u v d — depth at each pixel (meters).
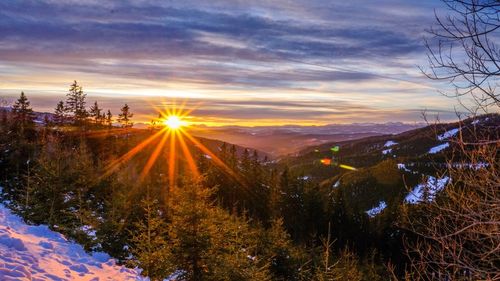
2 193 23.83
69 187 19.09
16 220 16.98
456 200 4.93
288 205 64.69
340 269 22.30
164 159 60.72
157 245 14.77
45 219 18.12
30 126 54.84
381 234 54.84
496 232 4.70
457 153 4.86
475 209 5.05
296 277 22.92
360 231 58.66
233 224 18.17
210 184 60.38
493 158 4.46
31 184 21.52
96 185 20.94
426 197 5.27
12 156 28.05
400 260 44.69
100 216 18.62
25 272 10.01
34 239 14.31
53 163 20.06
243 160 78.56
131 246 16.70
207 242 12.59
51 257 12.70
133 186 25.28
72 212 17.98
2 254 10.91
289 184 67.94
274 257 22.89
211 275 12.72
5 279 8.92
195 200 12.82
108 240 16.03
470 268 4.95
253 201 64.31
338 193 64.56
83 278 11.95
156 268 12.95
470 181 4.72
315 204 61.75
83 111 72.38
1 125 43.66
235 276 13.13
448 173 5.01
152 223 15.14
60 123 70.94
